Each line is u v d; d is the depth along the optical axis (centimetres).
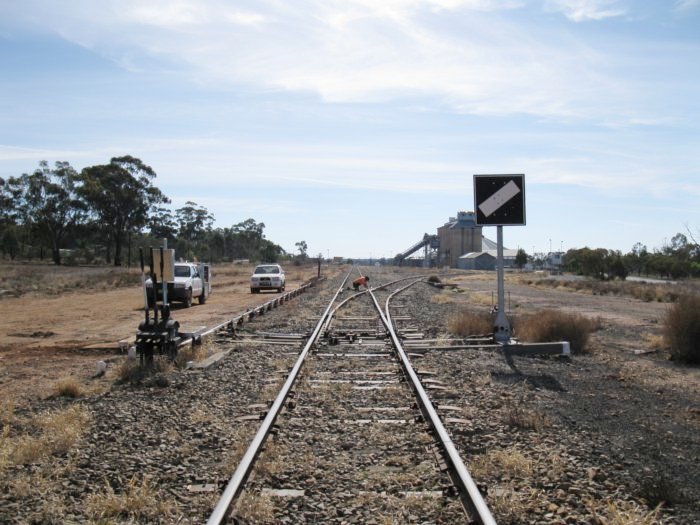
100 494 543
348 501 540
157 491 552
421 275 8875
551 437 728
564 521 495
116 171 10456
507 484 571
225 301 3478
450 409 854
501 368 1212
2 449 660
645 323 2256
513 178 1416
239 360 1309
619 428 786
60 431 731
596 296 4094
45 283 5228
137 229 11112
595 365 1279
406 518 502
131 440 725
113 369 1188
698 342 1345
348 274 8550
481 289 4922
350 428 767
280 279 4312
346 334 1742
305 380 1063
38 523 498
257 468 603
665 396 993
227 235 15975
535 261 18462
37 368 1264
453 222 18212
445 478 586
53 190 10138
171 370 1162
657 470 624
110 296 3959
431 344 1556
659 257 7819
